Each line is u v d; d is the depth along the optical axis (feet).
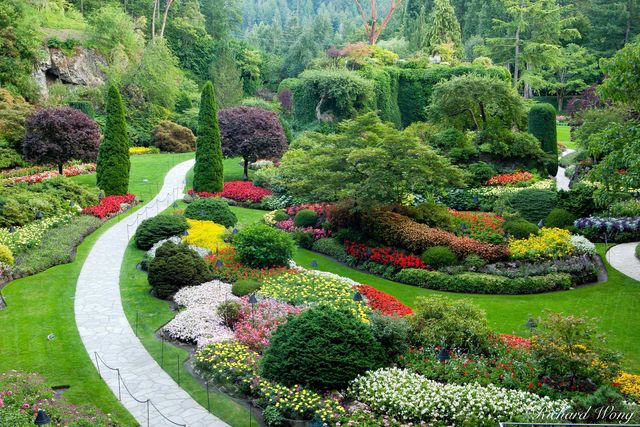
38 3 162.71
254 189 102.01
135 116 153.48
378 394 35.04
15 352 42.96
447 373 37.88
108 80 155.94
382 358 39.04
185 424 34.30
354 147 72.02
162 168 120.78
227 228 78.02
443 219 72.23
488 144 102.68
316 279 56.65
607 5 197.77
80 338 45.96
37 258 63.26
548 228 71.36
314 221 80.38
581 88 204.44
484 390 35.22
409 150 68.23
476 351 40.83
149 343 45.44
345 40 279.90
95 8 197.26
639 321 49.49
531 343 37.37
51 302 53.26
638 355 42.96
